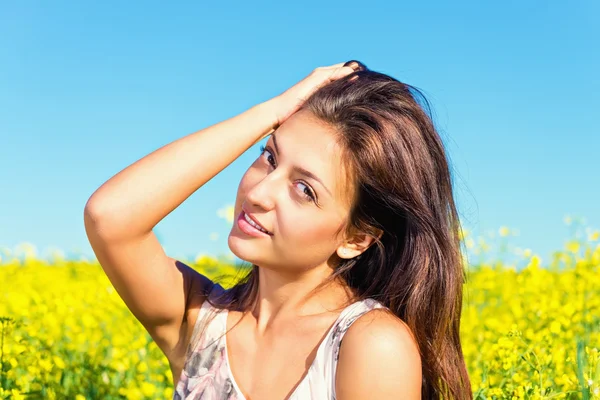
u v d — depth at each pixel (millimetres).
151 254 2045
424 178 2045
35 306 5094
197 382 2145
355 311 1968
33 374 3844
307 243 1965
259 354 2092
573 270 5852
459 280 2137
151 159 2002
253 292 2188
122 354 4406
